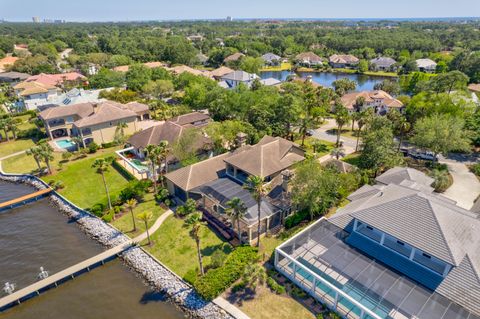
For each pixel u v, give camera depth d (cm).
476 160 6644
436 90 9675
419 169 6272
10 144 8100
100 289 3875
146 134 7056
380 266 3391
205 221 4816
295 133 8350
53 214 5450
